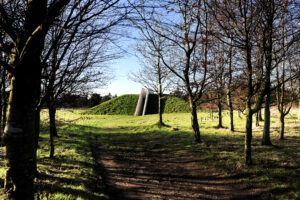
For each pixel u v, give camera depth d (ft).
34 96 9.27
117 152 43.78
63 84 23.45
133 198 21.54
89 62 23.15
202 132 68.54
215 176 27.76
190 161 35.86
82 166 29.40
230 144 45.88
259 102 29.30
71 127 79.00
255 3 25.29
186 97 54.34
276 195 20.18
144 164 35.01
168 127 85.35
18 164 8.87
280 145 41.45
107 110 171.42
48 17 8.69
